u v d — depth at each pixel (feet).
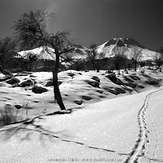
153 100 50.93
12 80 112.68
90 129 23.77
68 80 128.36
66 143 19.12
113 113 34.86
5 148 18.81
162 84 224.33
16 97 75.82
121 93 139.44
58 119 31.37
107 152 16.33
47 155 16.51
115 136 20.38
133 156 15.30
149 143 17.76
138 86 193.88
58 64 66.33
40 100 78.54
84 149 17.28
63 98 89.97
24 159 16.03
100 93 115.44
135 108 38.93
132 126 24.02
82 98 97.25
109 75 163.94
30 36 64.08
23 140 20.81
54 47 64.80
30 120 31.30
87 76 145.07
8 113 56.65
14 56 139.74
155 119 27.07
